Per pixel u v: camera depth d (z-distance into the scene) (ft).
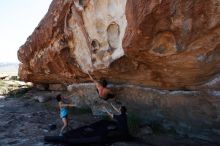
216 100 23.79
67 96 41.19
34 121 35.70
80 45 31.48
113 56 26.78
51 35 34.37
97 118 34.40
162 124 28.76
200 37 19.57
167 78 25.38
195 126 26.02
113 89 32.12
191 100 25.73
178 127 27.45
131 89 30.76
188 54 20.88
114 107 30.35
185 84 25.22
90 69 31.22
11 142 28.35
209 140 25.17
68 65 35.06
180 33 19.57
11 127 33.55
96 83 31.55
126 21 23.75
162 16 19.06
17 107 44.91
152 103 29.19
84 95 37.55
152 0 18.88
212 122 24.70
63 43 33.37
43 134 30.58
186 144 25.32
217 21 18.24
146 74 26.45
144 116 30.22
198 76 23.21
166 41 20.54
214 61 21.13
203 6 18.06
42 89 52.90
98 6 26.61
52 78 44.29
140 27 19.90
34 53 40.91
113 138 26.78
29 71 46.88
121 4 24.21
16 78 74.08
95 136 26.61
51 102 45.91
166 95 27.66
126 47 22.18
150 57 22.45
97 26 27.50
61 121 35.09
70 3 30.30
